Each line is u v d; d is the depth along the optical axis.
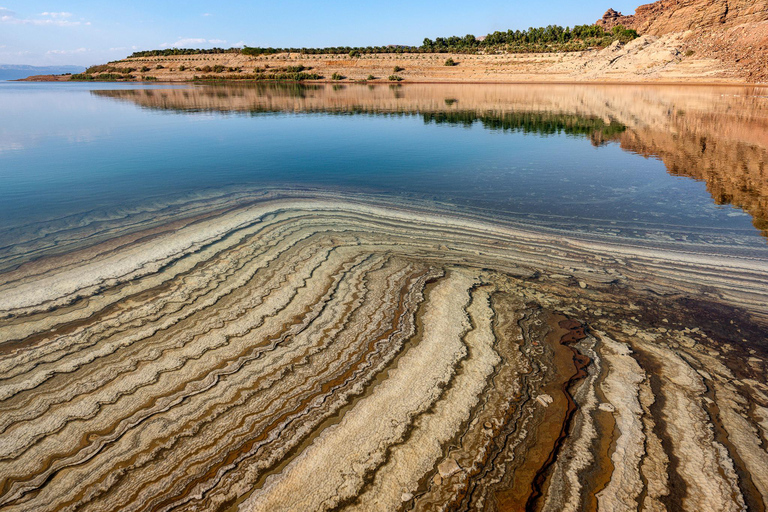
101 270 5.40
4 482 2.76
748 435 3.14
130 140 15.31
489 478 2.82
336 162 12.09
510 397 3.50
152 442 3.05
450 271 5.66
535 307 4.86
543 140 15.61
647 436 3.13
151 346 4.04
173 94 39.22
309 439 3.09
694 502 2.67
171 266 5.56
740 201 8.39
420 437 3.11
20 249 5.99
